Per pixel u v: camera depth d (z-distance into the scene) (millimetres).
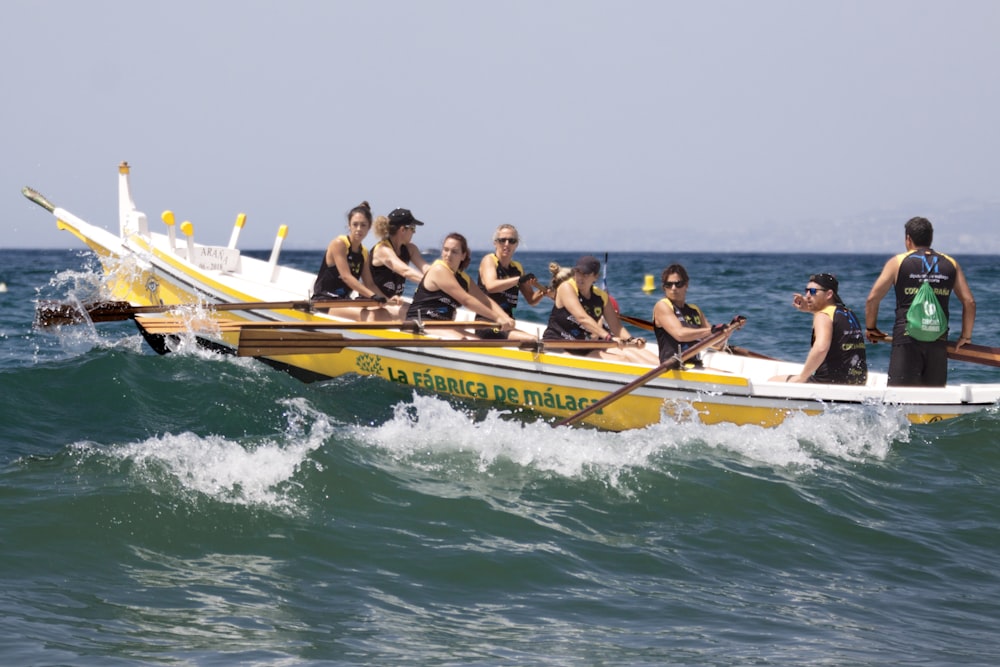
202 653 7285
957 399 15117
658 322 15570
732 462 12836
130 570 8805
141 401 15633
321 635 7758
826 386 14820
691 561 9898
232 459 11312
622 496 11484
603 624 8312
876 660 7770
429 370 17469
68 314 18781
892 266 15383
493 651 7660
